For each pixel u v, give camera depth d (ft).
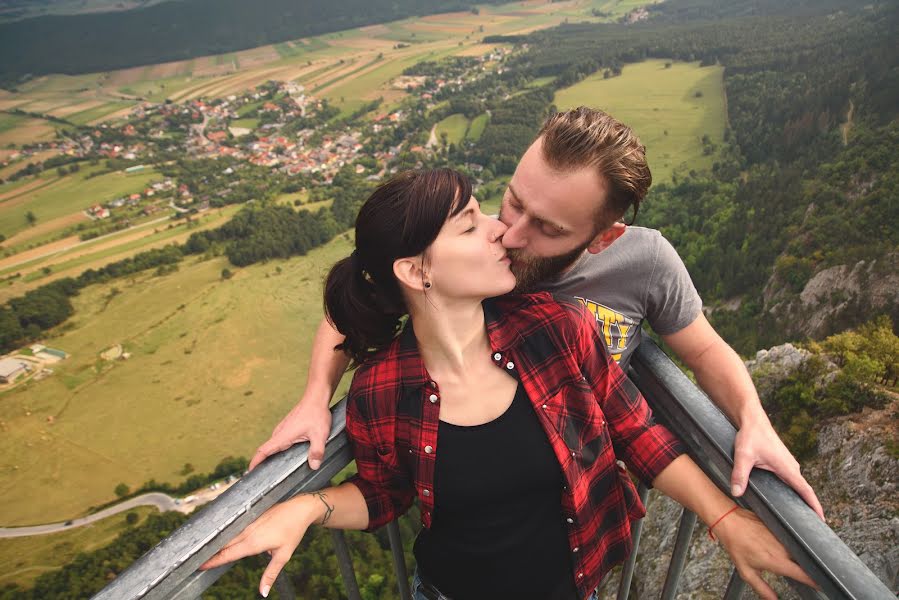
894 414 58.54
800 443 64.49
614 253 7.00
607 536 6.26
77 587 152.76
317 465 5.46
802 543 4.38
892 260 131.75
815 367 68.13
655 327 7.43
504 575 5.92
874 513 52.31
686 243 235.20
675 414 6.15
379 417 5.51
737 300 183.11
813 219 179.73
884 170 179.11
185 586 4.43
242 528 4.83
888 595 3.78
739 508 5.36
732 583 5.41
